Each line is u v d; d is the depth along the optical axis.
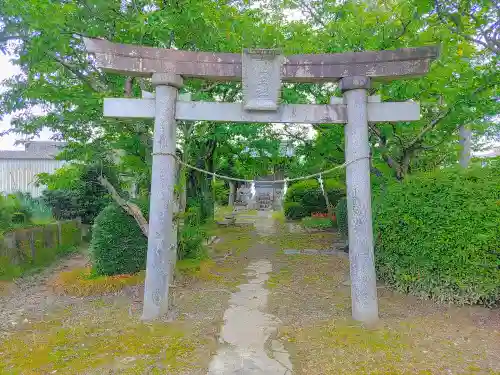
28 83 6.40
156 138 5.31
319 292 6.64
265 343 4.56
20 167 20.22
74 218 11.52
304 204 19.06
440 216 5.61
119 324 5.14
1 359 4.14
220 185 29.30
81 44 6.21
